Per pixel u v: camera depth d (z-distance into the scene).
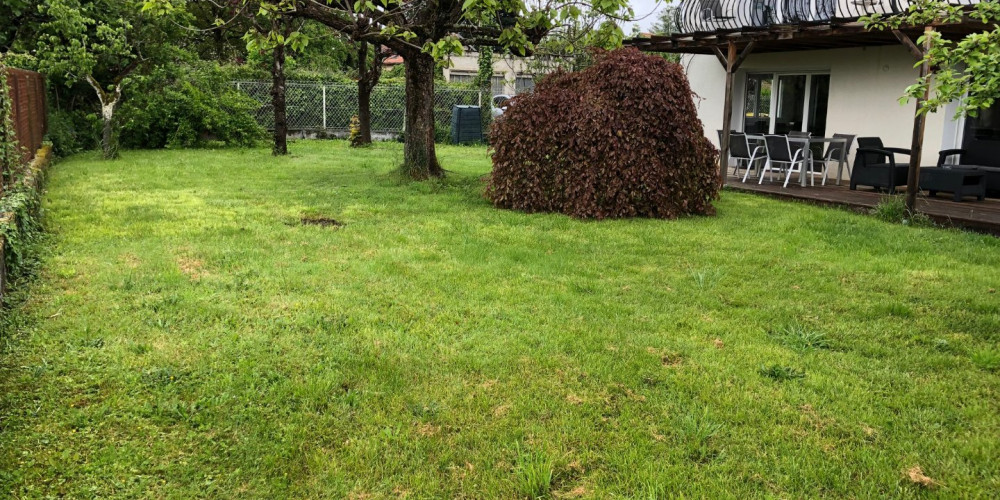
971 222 7.97
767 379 3.77
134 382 3.54
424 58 11.31
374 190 10.44
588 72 9.03
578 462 2.93
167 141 17.78
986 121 10.75
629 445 3.06
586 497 2.70
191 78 18.86
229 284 5.28
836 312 5.02
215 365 3.79
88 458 2.88
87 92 17.59
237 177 11.91
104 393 3.43
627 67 8.66
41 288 5.01
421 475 2.83
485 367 3.88
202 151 17.14
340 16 9.51
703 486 2.77
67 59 13.59
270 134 21.16
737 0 13.58
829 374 3.88
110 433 3.08
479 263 6.17
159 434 3.09
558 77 9.34
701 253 6.76
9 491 2.62
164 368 3.70
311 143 20.73
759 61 13.75
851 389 3.67
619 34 7.23
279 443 3.05
